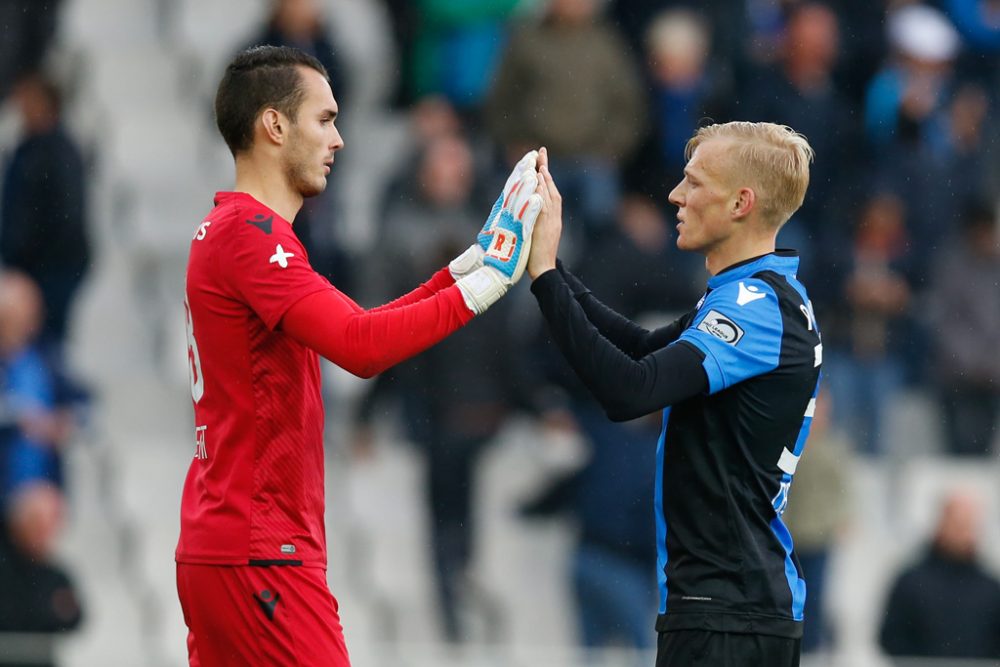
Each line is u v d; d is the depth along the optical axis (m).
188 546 12.84
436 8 34.19
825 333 31.39
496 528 28.59
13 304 28.20
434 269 28.50
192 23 37.03
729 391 12.62
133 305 33.03
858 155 32.97
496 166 30.28
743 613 12.43
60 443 28.33
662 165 30.73
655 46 31.38
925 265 32.25
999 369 31.45
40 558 25.39
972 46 35.19
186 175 35.12
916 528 30.09
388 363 12.33
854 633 28.75
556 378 27.72
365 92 34.91
